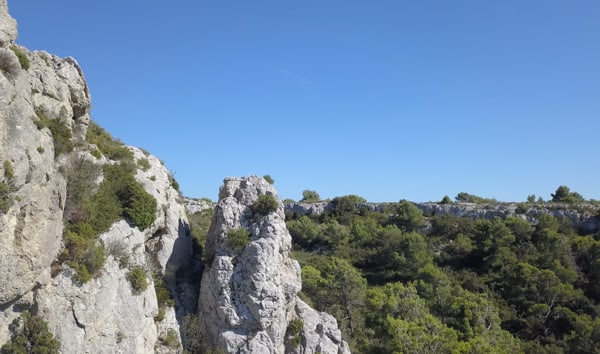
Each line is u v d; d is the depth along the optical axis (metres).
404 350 38.16
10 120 19.56
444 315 53.31
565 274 64.06
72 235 23.77
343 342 33.12
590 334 48.09
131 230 27.88
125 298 25.69
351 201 116.94
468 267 78.69
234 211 32.91
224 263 30.31
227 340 28.67
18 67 20.64
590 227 83.19
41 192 21.03
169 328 28.98
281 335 30.25
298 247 95.50
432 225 99.00
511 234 80.44
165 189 34.03
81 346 22.62
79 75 27.95
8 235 19.09
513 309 60.16
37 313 21.20
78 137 28.14
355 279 55.56
